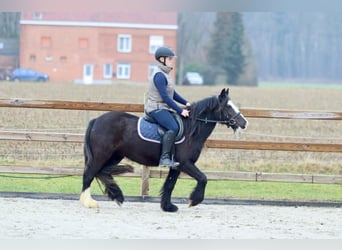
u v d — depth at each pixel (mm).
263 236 10250
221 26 86250
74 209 12062
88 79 73688
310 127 25234
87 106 13211
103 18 74938
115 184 12188
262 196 14141
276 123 25906
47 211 11750
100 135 12016
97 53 74562
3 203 12383
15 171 13242
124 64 75375
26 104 13125
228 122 12000
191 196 11930
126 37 75312
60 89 49250
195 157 11977
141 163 12117
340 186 15812
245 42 88250
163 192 12227
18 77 69000
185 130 11930
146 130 11906
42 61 73875
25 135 13141
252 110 13289
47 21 73750
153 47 76062
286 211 12719
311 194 14594
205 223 11219
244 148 13312
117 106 13242
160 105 11852
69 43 74188
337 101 46750
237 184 15648
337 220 11875
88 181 12211
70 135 13203
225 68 86625
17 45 75312
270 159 18047
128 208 12492
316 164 17391
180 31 87812
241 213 12344
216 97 12062
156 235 10047
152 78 11867
